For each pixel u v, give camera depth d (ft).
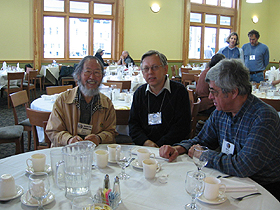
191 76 23.32
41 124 7.38
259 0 26.05
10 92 19.61
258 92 13.23
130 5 32.89
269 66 42.57
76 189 3.44
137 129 7.03
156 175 4.25
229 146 5.05
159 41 35.14
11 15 28.17
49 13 30.01
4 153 11.02
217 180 3.63
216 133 5.59
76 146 3.88
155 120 6.94
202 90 12.14
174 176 4.23
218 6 38.17
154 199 3.53
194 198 3.31
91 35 32.12
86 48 32.58
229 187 3.82
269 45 42.65
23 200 3.36
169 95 6.97
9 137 8.87
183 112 6.96
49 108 8.93
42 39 30.25
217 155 4.62
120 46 32.83
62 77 27.73
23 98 9.98
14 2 28.09
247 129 4.75
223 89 4.68
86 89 6.32
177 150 5.24
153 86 6.88
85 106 6.55
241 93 4.65
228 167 4.38
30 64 29.73
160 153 5.00
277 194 4.76
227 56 17.19
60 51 31.50
